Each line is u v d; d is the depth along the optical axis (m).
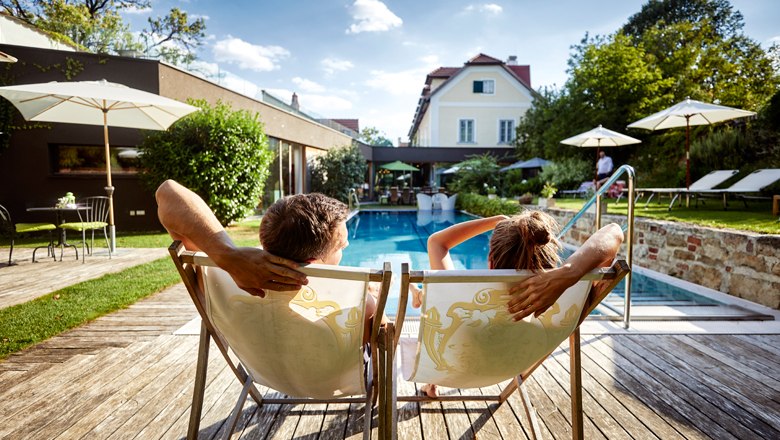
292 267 0.97
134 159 8.72
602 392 1.92
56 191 8.46
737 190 6.64
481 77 22.41
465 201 14.49
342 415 1.76
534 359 1.27
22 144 8.30
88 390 1.92
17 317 2.96
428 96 22.38
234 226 9.40
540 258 1.14
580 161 15.07
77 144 8.41
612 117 14.79
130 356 2.31
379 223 11.71
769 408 1.79
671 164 11.91
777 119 8.90
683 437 1.58
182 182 7.98
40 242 7.04
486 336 1.16
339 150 15.91
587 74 15.51
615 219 5.64
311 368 1.18
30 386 1.96
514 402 1.85
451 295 1.09
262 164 8.77
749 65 15.52
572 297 1.15
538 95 18.92
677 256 4.53
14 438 1.55
